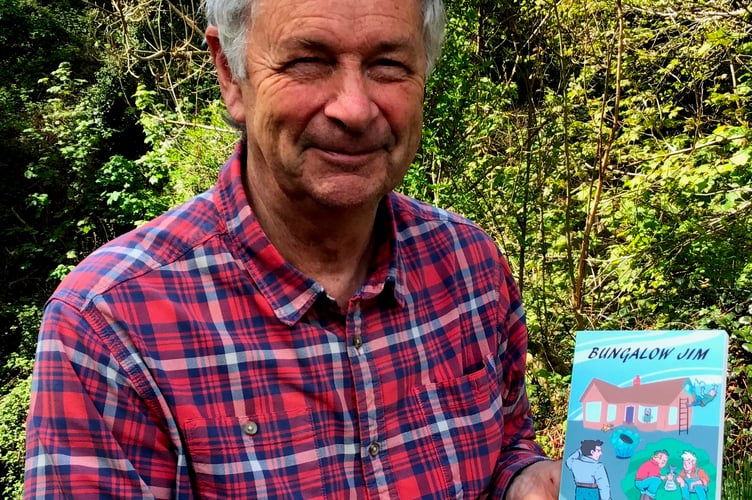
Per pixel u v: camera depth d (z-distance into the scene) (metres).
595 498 0.90
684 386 0.88
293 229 0.96
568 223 3.90
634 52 3.99
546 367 4.28
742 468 3.01
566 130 3.83
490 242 1.20
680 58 4.07
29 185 9.95
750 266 3.83
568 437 0.94
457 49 3.73
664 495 0.86
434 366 1.03
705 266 3.76
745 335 3.76
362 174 0.89
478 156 4.18
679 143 3.81
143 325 0.86
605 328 4.04
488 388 1.08
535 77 3.92
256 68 0.88
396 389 0.99
